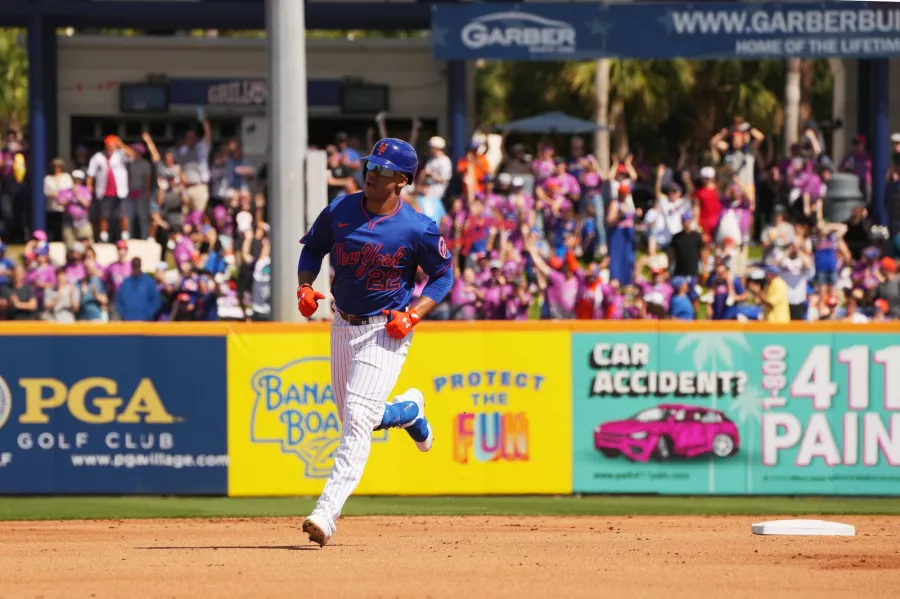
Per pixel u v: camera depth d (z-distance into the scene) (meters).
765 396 39.38
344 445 23.25
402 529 31.73
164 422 39.16
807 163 64.19
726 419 39.38
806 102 112.00
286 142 42.91
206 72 79.38
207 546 26.38
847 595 19.59
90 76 78.75
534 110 117.56
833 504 38.34
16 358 39.12
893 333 39.25
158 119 80.81
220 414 39.09
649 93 108.50
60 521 34.50
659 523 33.62
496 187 62.38
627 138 115.69
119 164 65.75
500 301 54.12
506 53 65.31
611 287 54.06
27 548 26.36
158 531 31.30
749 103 108.12
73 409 39.22
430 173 60.72
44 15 73.69
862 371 39.34
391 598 18.77
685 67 109.38
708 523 33.69
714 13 64.81
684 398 39.38
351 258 22.84
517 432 39.19
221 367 39.06
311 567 22.02
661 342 39.28
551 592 19.47
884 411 39.38
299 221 43.03
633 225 59.59
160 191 65.19
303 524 23.16
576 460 39.28
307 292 23.41
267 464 39.06
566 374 39.28
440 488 38.97
